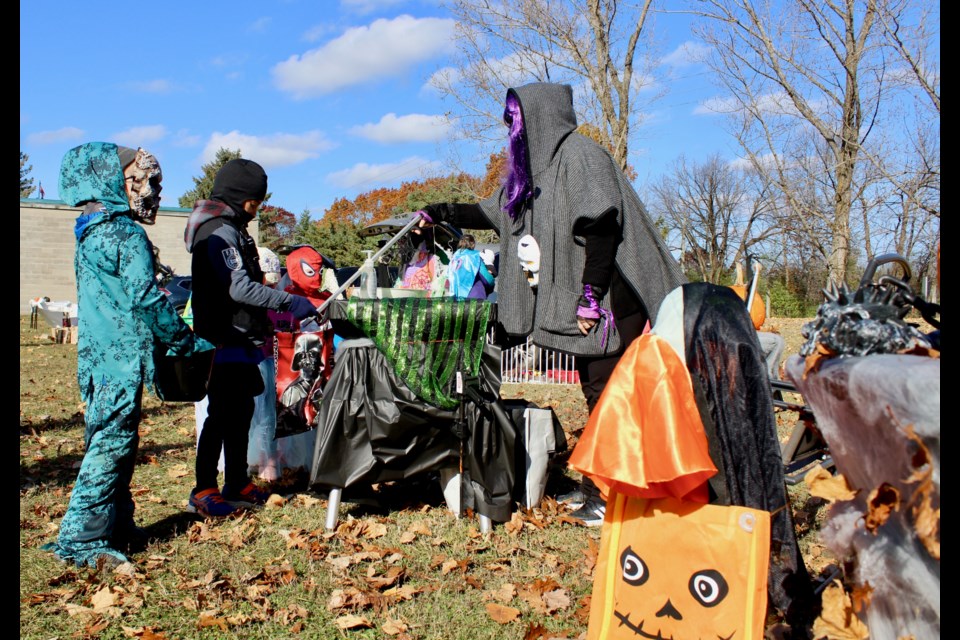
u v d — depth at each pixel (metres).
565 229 3.87
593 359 3.98
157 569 3.43
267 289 4.02
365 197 59.72
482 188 20.36
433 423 3.88
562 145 3.93
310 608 3.06
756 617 1.99
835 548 1.85
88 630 2.83
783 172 13.41
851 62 11.85
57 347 16.34
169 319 3.38
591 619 2.23
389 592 3.15
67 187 3.41
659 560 2.11
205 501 4.20
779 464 2.29
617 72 15.92
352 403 3.88
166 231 31.02
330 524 3.93
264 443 5.10
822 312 1.83
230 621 2.92
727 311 2.27
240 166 4.20
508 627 2.87
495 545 3.72
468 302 3.88
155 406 8.48
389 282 8.07
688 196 58.00
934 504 1.47
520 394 9.88
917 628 1.59
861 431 1.68
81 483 3.41
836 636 1.90
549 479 5.05
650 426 2.07
